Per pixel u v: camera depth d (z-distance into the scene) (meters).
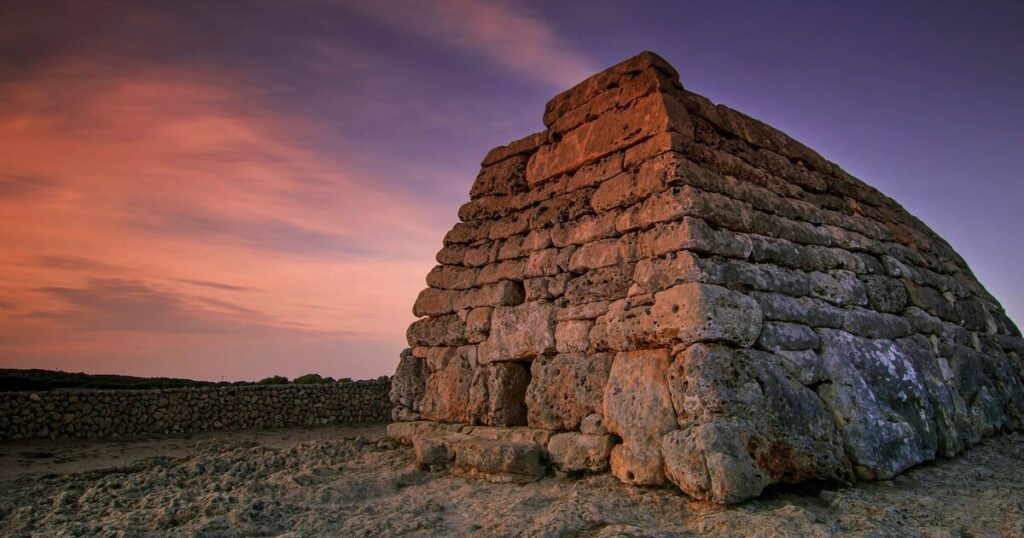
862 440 6.91
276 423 19.81
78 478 8.77
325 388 20.97
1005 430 9.72
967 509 5.97
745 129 9.07
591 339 7.74
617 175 8.30
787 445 6.34
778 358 6.87
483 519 6.02
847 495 6.18
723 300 6.64
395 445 9.70
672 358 6.87
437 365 9.93
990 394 9.71
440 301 10.30
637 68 8.62
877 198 11.49
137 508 6.48
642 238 7.59
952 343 9.62
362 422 21.11
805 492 6.45
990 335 11.19
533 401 8.27
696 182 7.49
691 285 6.71
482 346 9.32
